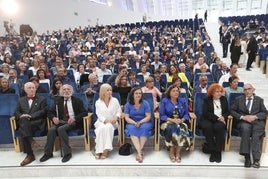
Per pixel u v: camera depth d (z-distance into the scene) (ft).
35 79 14.01
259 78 20.27
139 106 11.12
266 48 23.52
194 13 60.59
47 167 10.16
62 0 49.75
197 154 10.94
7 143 11.64
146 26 48.57
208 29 45.09
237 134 10.79
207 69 18.13
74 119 11.00
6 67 18.15
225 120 10.86
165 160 10.48
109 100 11.26
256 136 10.11
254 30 35.22
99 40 36.91
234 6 57.82
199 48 27.02
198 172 10.03
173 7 59.82
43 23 48.49
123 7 58.18
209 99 11.15
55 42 37.37
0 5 44.04
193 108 12.03
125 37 38.06
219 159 10.28
